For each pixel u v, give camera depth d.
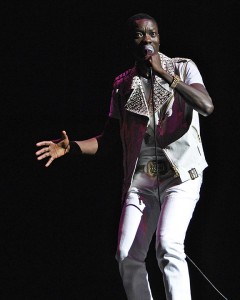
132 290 9.20
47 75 14.03
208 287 13.23
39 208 13.98
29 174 14.01
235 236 13.27
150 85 9.53
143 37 9.22
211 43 13.48
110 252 13.77
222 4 13.43
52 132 14.00
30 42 14.02
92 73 13.95
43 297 13.80
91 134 13.93
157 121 9.33
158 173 9.28
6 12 14.01
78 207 13.92
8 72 14.08
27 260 13.91
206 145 13.52
